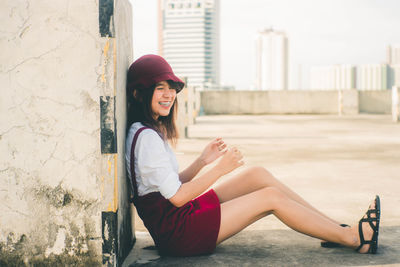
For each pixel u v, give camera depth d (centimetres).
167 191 186
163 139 199
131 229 224
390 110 1998
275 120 1514
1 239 181
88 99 173
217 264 202
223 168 191
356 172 469
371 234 212
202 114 1905
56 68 173
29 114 175
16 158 178
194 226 199
